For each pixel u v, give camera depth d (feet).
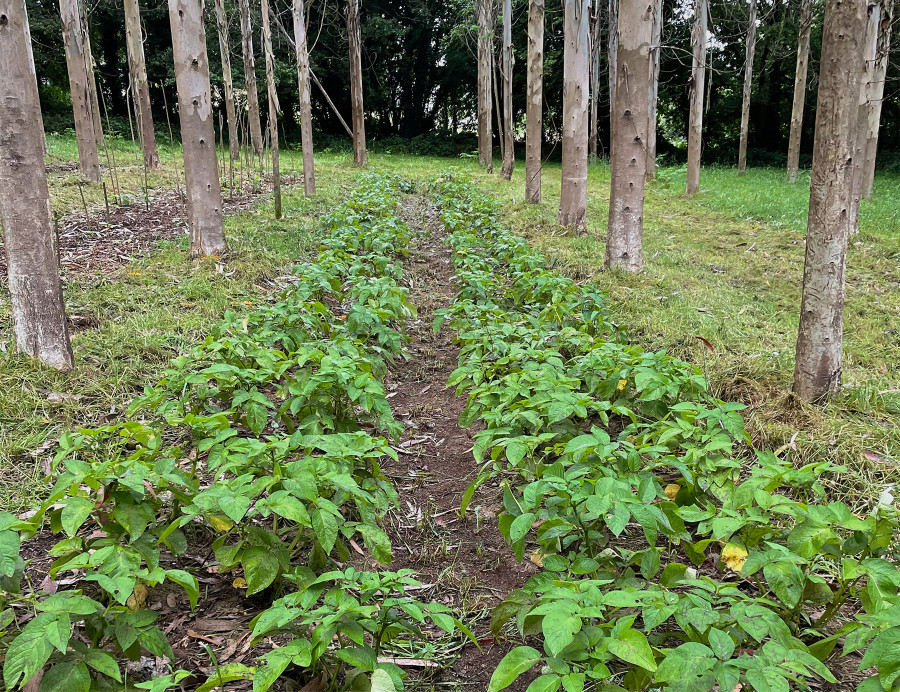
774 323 19.51
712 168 79.30
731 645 5.74
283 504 7.69
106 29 90.58
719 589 6.85
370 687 6.72
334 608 6.73
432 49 116.47
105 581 6.55
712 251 30.01
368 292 17.80
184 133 23.04
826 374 13.50
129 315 18.04
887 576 6.88
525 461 10.61
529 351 14.25
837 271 13.04
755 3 62.23
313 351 12.85
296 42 41.65
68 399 13.69
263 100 94.12
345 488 8.37
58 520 8.14
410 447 14.06
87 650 6.48
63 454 8.92
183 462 12.09
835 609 7.66
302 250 26.71
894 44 54.70
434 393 16.81
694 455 9.78
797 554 7.43
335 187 46.88
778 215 37.91
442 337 20.75
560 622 5.80
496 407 12.14
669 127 118.83
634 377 12.39
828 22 12.17
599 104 100.27
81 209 30.91
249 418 11.27
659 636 7.17
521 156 105.91
